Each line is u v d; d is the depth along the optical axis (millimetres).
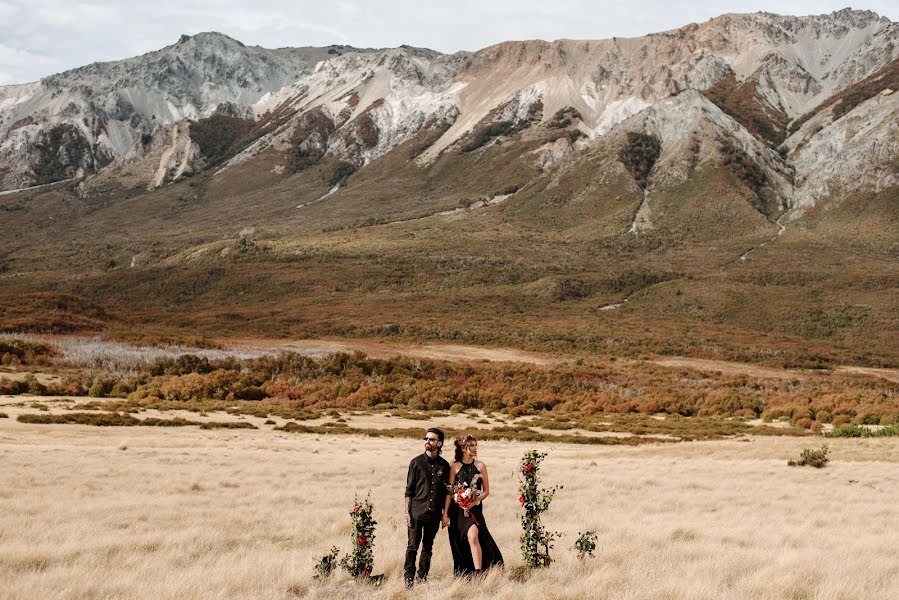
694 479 26781
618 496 21906
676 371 104000
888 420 60281
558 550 12406
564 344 130500
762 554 12000
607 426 61156
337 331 145250
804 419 63312
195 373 80250
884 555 12461
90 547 11883
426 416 66812
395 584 9969
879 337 149250
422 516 10023
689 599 9133
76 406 57875
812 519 17359
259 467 28234
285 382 83812
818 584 9766
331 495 20844
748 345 133750
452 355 115625
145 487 21781
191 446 37531
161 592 9102
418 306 176875
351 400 76875
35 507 16875
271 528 14922
